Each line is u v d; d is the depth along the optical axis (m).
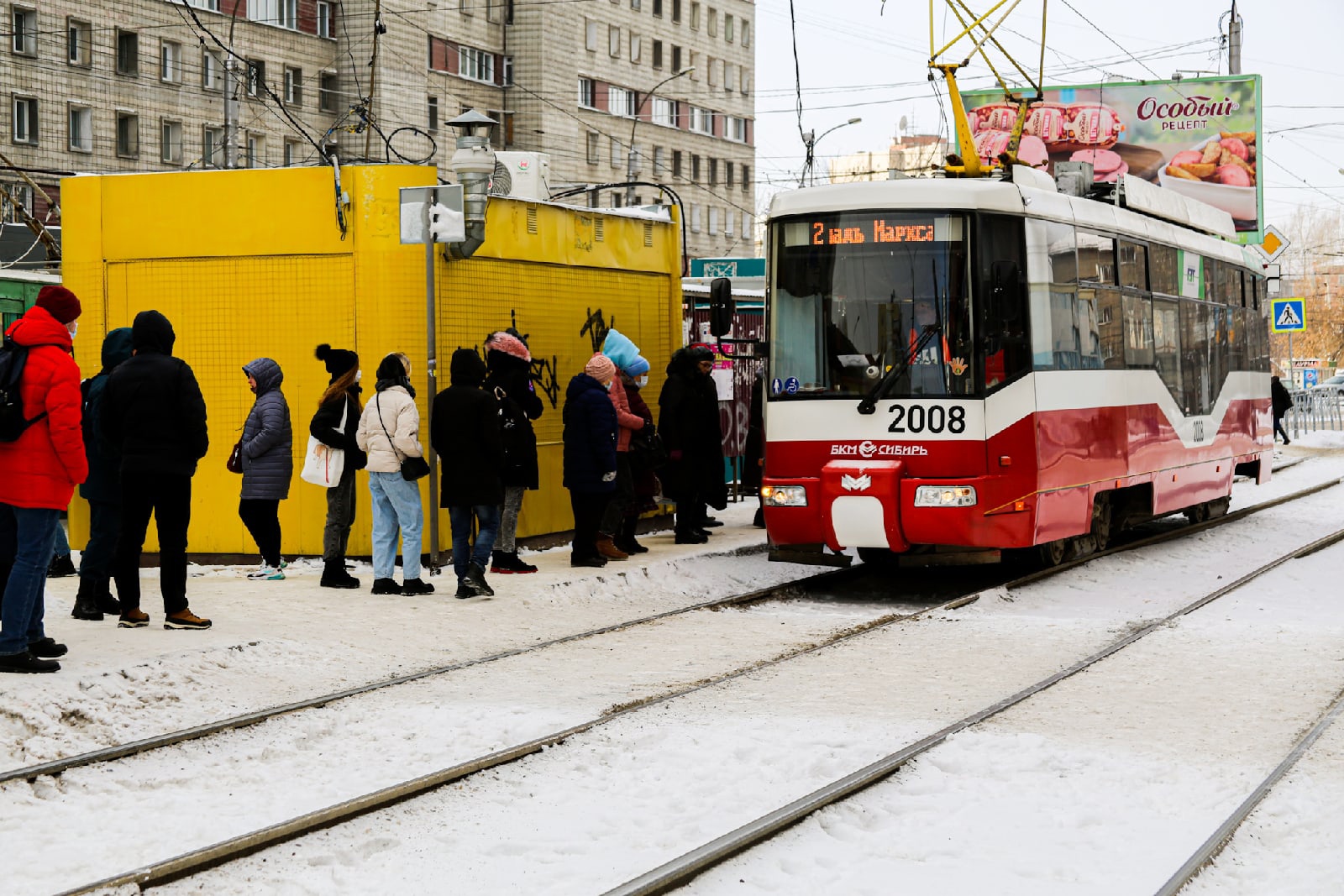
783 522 13.69
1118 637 11.52
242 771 7.53
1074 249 14.86
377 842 6.39
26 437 8.98
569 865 6.07
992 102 45.00
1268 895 5.73
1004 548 13.56
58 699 8.48
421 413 14.66
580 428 14.34
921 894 5.76
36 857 6.10
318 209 14.85
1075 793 7.12
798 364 13.70
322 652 10.43
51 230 25.30
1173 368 17.81
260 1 60.59
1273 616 12.66
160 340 10.65
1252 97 42.59
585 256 16.89
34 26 53.28
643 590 13.91
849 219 13.59
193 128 58.75
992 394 13.33
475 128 14.49
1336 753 7.83
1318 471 31.16
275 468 13.51
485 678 9.87
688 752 7.83
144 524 10.70
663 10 83.25
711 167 88.75
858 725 8.48
